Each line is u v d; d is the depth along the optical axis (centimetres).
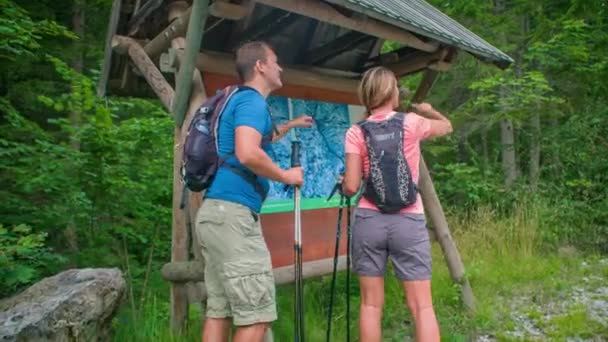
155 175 519
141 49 383
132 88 480
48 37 666
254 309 229
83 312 275
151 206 518
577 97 865
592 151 779
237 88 240
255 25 403
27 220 445
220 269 232
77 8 712
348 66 500
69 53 679
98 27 761
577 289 521
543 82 752
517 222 673
